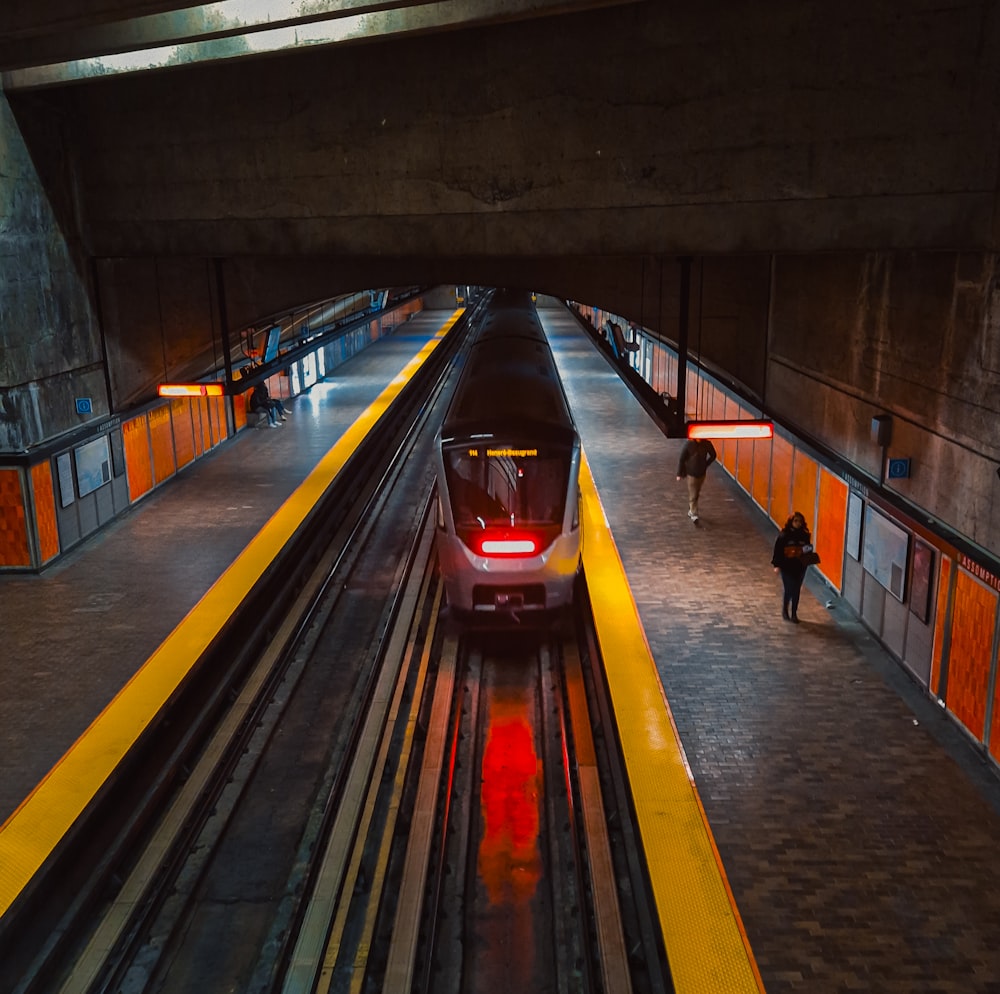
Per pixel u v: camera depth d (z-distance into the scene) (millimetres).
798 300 11914
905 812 6941
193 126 11461
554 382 12312
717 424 10062
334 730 9266
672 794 7180
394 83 10141
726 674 9055
